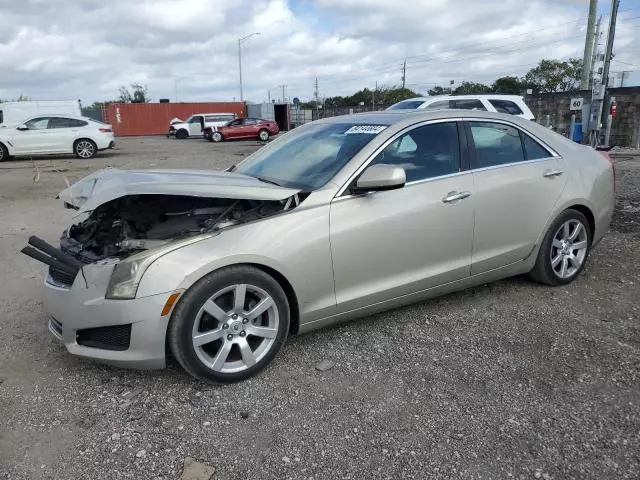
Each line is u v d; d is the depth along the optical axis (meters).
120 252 3.27
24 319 4.36
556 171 4.42
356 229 3.52
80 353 3.20
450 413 2.93
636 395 3.04
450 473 2.49
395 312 4.27
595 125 16.47
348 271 3.55
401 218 3.67
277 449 2.69
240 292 3.20
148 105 48.38
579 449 2.61
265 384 3.28
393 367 3.44
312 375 3.37
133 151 23.91
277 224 3.31
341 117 4.60
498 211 4.11
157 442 2.76
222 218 3.40
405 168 3.77
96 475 2.53
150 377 3.40
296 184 3.68
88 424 2.92
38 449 2.72
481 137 4.16
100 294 3.08
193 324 3.09
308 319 3.51
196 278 3.04
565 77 51.56
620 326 3.91
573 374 3.28
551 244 4.51
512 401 3.02
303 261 3.36
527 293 4.57
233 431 2.84
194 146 28.39
